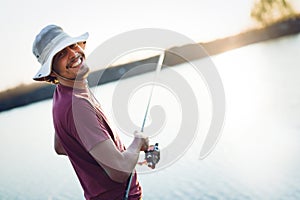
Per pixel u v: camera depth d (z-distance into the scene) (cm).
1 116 880
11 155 649
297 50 1070
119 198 186
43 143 694
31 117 841
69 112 169
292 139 550
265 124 606
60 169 589
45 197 498
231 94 758
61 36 174
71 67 173
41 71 174
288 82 790
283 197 412
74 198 499
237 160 508
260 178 463
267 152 523
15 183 541
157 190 451
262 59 1012
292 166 474
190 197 427
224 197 430
